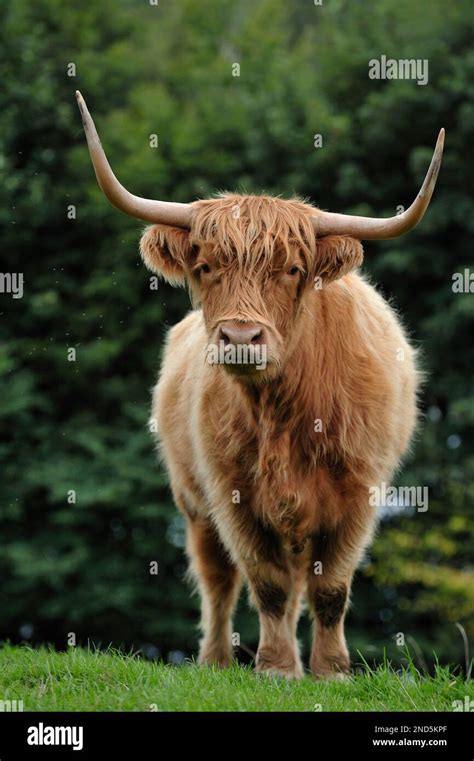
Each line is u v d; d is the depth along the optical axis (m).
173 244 7.37
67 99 22.73
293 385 7.51
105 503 20.11
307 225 7.25
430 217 20.09
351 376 7.67
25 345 20.94
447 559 20.52
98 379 21.41
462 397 19.83
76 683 6.96
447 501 20.11
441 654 19.52
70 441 20.75
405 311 20.84
